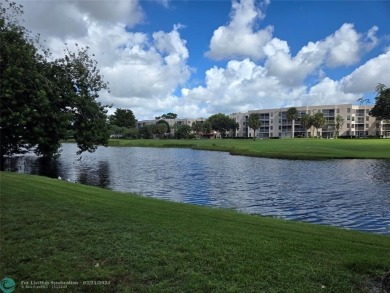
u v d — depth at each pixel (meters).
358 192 23.78
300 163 44.84
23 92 26.02
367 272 5.40
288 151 60.78
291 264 5.78
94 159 54.22
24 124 25.44
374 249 6.82
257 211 18.09
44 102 25.80
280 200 21.06
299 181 29.12
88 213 9.60
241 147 78.12
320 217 16.88
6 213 9.46
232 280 5.19
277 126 170.25
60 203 10.97
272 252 6.39
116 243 6.95
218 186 26.69
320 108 156.38
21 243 7.00
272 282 5.10
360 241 7.82
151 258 6.10
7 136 27.83
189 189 25.25
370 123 150.00
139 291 4.90
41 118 27.11
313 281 5.13
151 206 11.34
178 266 5.73
